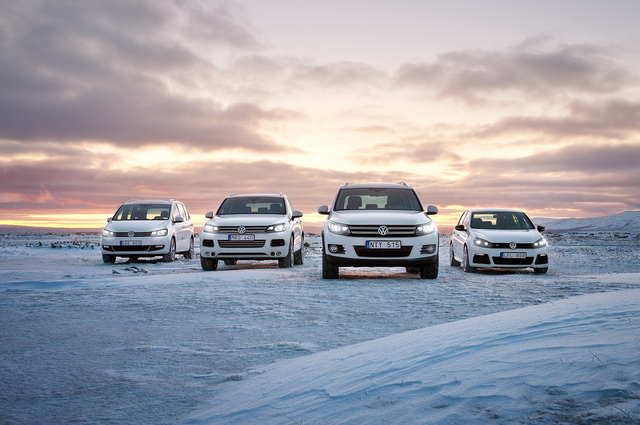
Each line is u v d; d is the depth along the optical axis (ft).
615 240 129.80
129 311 20.44
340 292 26.07
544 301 22.56
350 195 36.32
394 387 8.71
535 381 7.93
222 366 12.21
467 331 12.79
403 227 31.45
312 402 8.57
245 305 21.86
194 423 8.31
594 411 6.62
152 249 50.65
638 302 13.98
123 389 10.40
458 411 7.25
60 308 21.21
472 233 41.37
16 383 10.87
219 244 40.40
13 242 105.81
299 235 47.09
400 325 17.40
